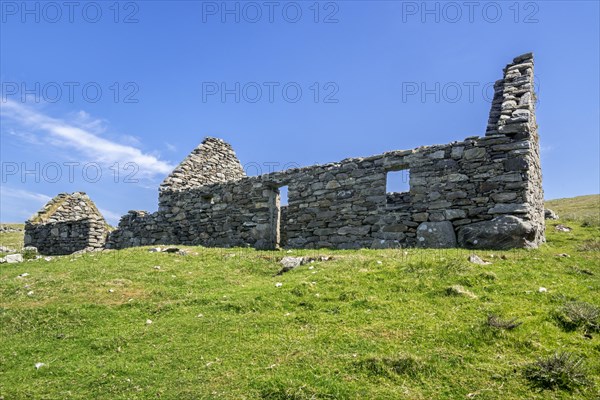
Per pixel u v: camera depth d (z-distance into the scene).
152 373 7.59
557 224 22.44
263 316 9.79
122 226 27.62
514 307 9.00
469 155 16.47
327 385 6.64
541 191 18.88
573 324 8.12
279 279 12.70
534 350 7.33
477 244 15.18
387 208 18.11
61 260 18.19
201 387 6.89
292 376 6.95
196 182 27.88
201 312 10.55
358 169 19.28
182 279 13.83
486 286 10.33
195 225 24.48
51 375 7.92
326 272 12.39
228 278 13.82
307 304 10.18
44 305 11.68
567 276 10.98
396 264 12.38
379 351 7.60
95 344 9.08
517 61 20.12
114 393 7.04
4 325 10.54
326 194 19.97
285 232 24.61
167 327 9.68
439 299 9.73
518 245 14.48
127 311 11.12
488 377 6.66
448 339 7.82
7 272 16.34
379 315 9.22
